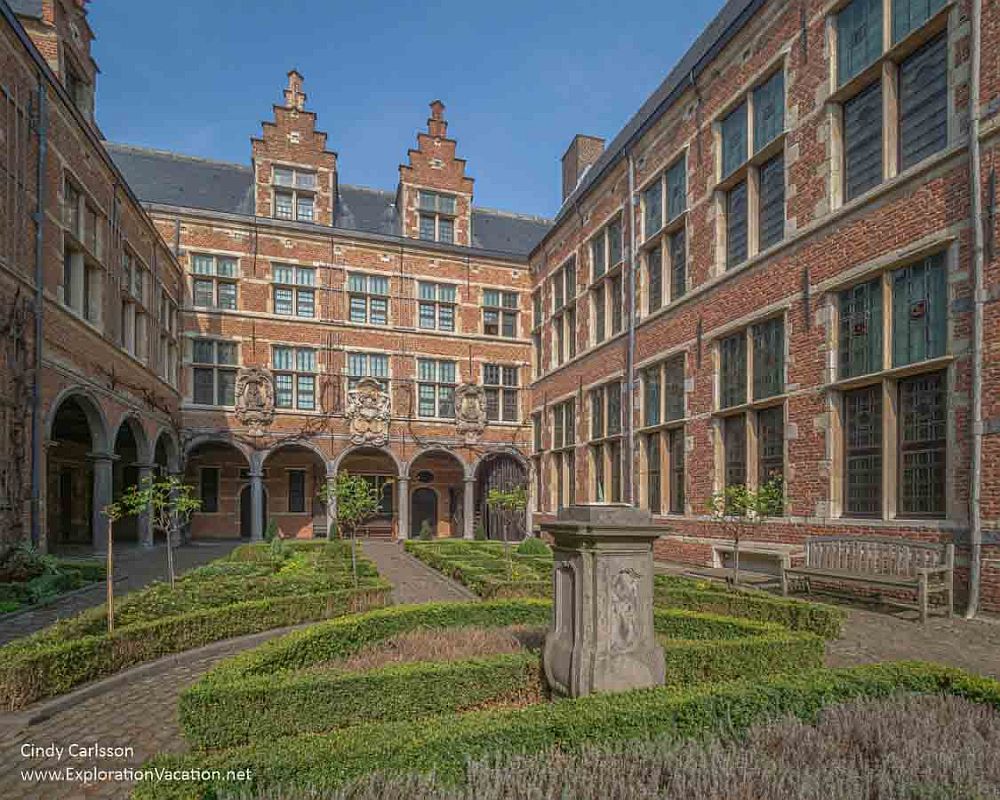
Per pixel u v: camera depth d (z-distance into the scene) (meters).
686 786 2.66
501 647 5.27
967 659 5.59
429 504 26.73
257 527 21.02
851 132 9.94
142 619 6.32
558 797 2.59
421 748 2.81
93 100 16.66
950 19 8.11
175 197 22.33
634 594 4.10
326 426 22.31
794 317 10.70
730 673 4.62
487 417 24.59
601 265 18.86
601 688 3.86
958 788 2.62
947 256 8.06
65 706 4.77
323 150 23.41
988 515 7.34
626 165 16.95
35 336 10.76
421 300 23.94
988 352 7.46
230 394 21.52
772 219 11.70
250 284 21.77
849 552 8.73
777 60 11.30
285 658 4.61
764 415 11.65
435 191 24.81
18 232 10.30
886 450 8.82
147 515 17.39
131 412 15.64
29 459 10.58
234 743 3.56
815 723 3.42
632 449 16.03
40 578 9.18
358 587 8.30
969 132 7.77
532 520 23.67
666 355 14.63
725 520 10.87
